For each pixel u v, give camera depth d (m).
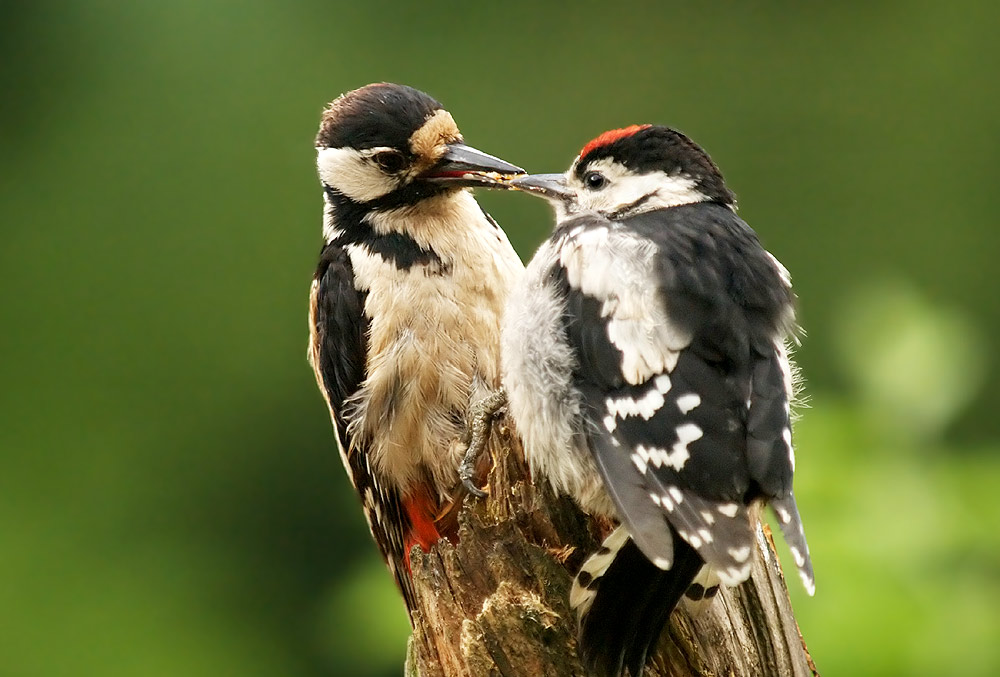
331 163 7.16
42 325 14.95
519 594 5.37
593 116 15.20
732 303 5.41
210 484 14.76
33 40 15.45
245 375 14.80
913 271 14.98
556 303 5.68
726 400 5.20
